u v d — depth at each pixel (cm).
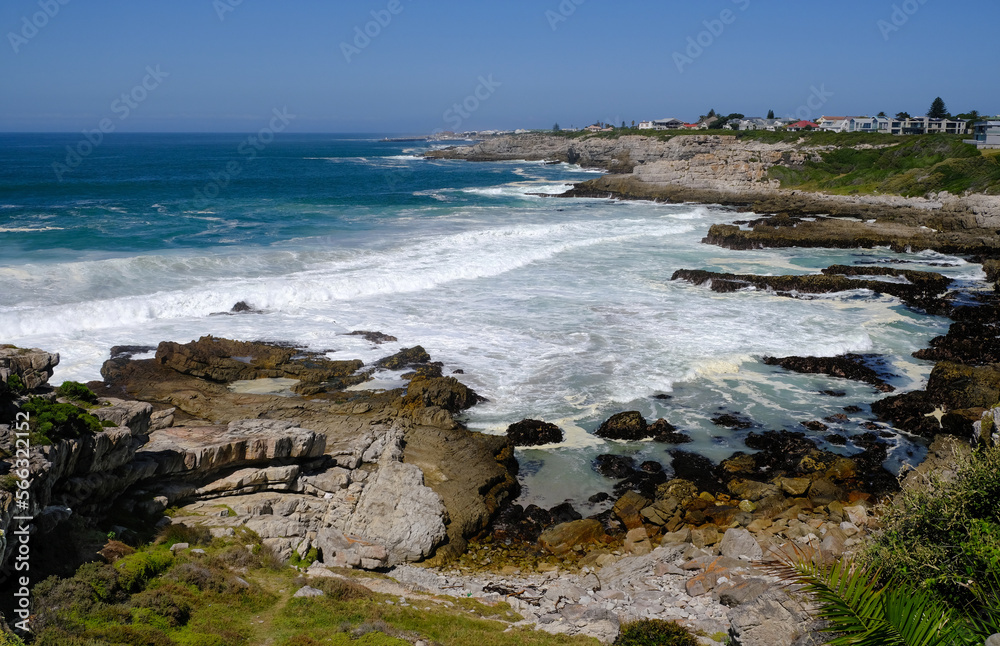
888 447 2206
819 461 2058
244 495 1667
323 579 1367
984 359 2834
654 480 2005
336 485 1766
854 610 681
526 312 3309
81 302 2927
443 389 2327
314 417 2156
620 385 2552
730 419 2341
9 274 3195
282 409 2192
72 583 1104
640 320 3244
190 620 1153
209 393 2308
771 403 2478
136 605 1135
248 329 2927
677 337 3031
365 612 1259
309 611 1232
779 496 1892
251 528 1538
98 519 1379
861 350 3012
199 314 3086
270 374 2500
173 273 3491
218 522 1522
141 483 1527
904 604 681
